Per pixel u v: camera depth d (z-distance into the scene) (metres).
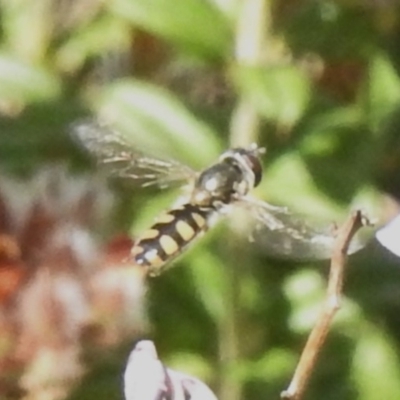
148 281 0.14
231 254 0.14
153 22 0.14
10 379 0.14
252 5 0.14
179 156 0.14
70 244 0.14
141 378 0.11
